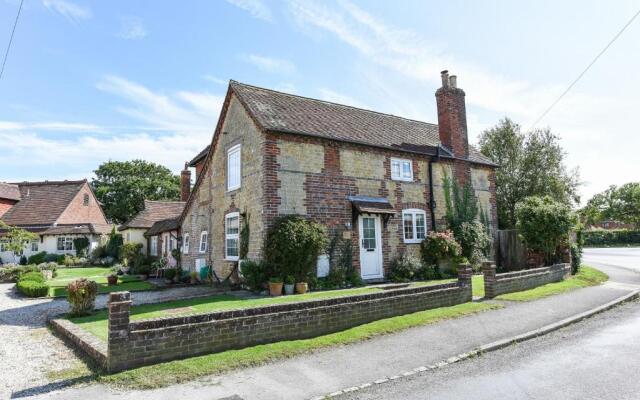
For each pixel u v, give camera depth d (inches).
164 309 431.2
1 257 1422.2
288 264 534.9
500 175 1278.3
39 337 356.2
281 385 233.8
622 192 2837.1
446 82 834.2
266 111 618.5
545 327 350.3
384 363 269.6
